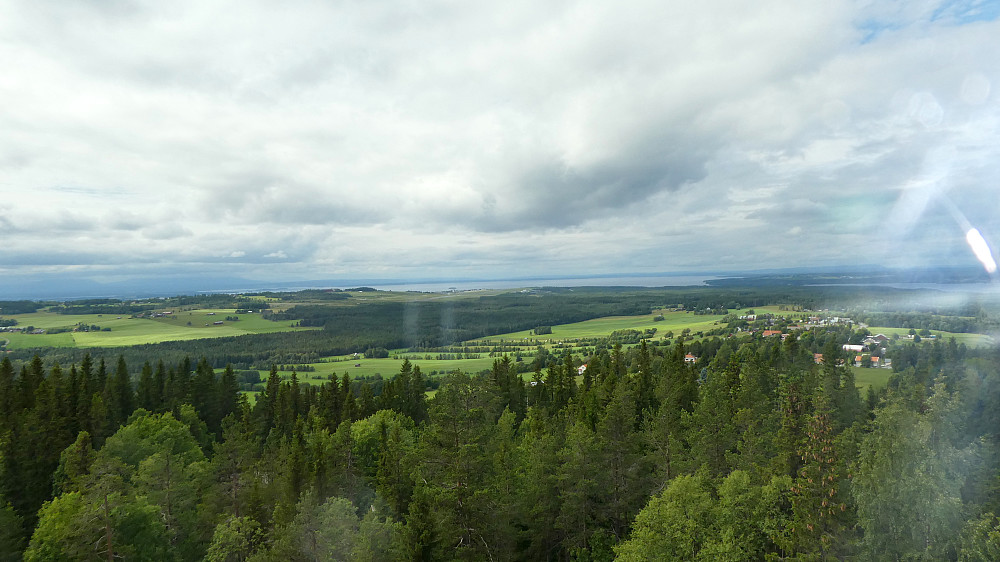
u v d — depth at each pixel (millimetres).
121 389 98875
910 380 75500
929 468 31219
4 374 88500
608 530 52344
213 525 53031
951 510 29875
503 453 54312
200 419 104312
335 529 38906
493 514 44250
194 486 58031
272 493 52844
